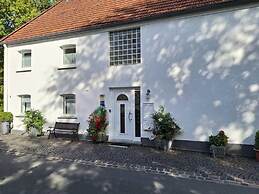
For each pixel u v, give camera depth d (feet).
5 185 27.61
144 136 49.34
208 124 43.75
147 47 49.16
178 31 46.34
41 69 62.49
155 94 48.21
